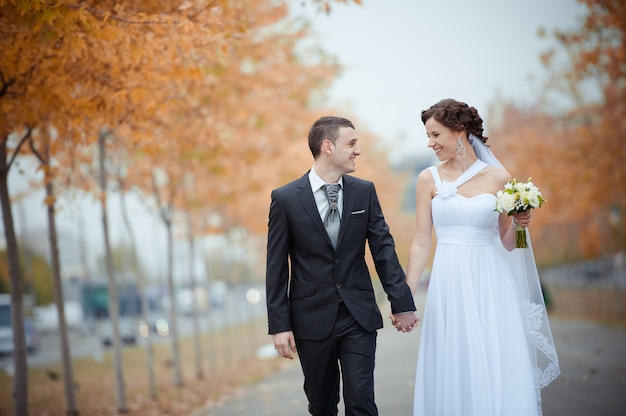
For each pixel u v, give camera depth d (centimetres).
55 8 754
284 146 1797
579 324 2808
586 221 3766
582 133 2661
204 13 872
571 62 2430
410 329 564
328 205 566
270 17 1465
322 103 2202
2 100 883
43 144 1106
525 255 608
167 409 1310
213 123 1237
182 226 2344
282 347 557
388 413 976
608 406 894
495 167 601
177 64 913
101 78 901
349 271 561
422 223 610
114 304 1346
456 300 586
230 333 4144
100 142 1292
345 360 557
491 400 566
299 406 1151
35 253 4709
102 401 1567
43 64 843
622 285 5109
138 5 907
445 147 596
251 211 2408
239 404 1264
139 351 3369
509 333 579
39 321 4541
